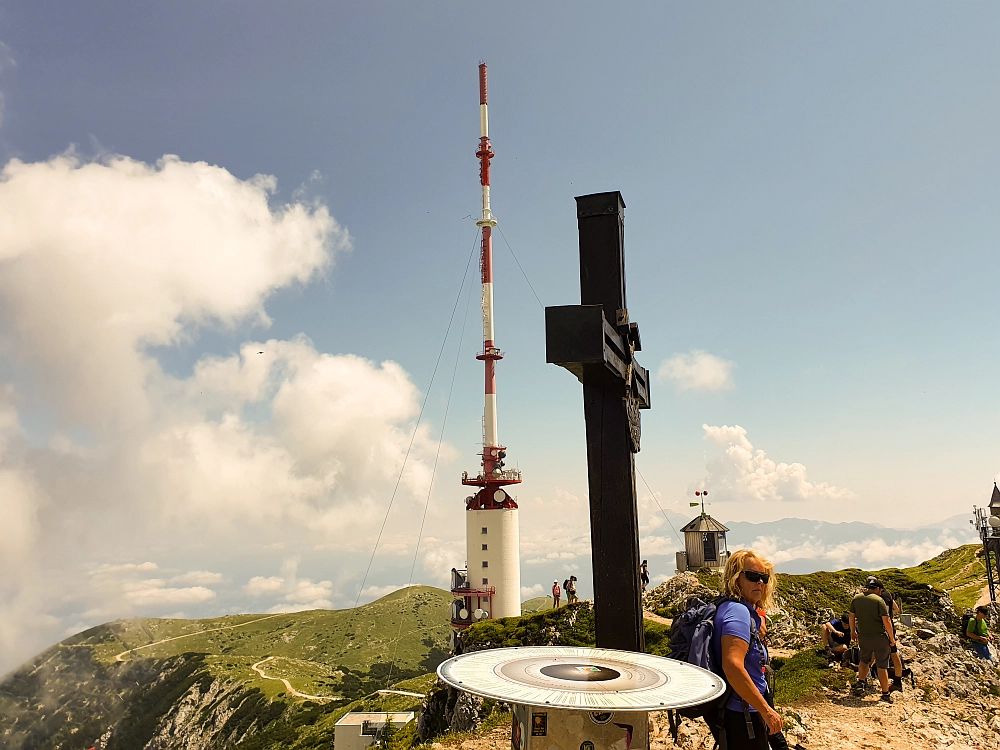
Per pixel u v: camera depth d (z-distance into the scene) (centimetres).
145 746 18100
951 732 1290
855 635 1633
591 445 853
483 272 8850
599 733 506
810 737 1245
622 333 868
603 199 908
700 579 3469
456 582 8281
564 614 3728
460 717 2214
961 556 6800
